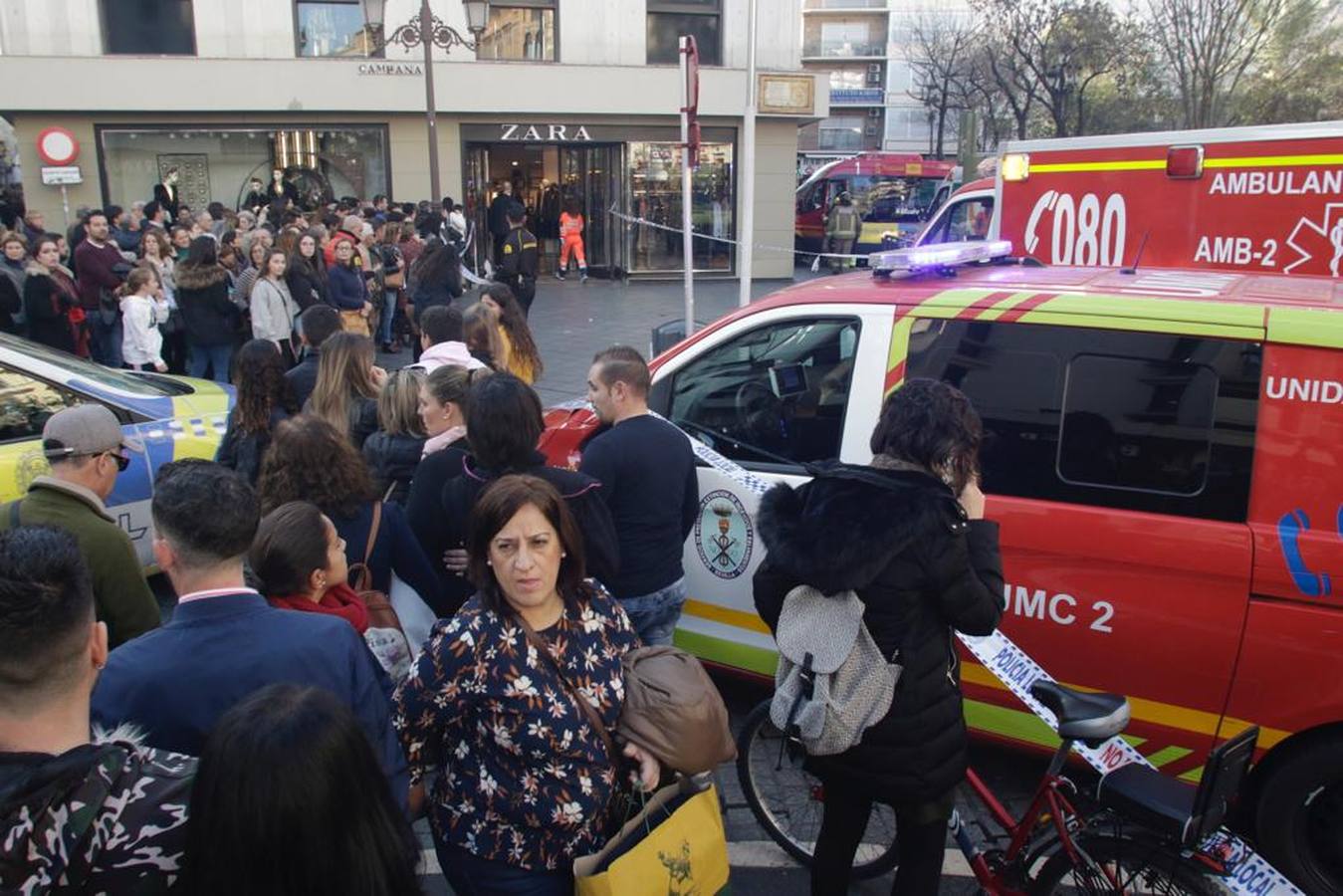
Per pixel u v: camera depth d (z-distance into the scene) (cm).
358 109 1911
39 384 539
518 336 666
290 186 1955
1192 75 2366
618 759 246
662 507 378
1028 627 365
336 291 1081
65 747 174
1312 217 582
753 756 373
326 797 152
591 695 241
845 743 266
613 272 2156
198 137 1909
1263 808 333
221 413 601
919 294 398
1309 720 325
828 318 413
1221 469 335
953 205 1198
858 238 2461
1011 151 690
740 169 2125
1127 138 641
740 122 2094
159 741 213
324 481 344
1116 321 355
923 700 270
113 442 333
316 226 1240
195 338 1039
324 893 153
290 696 160
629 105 2014
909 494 262
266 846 151
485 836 241
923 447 268
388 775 227
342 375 492
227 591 227
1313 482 323
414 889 165
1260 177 596
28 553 173
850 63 7575
